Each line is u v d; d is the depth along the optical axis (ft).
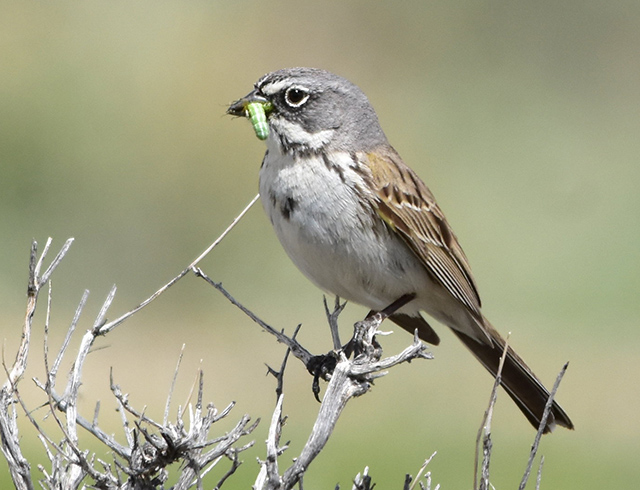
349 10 83.76
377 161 24.13
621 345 52.39
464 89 83.35
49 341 47.75
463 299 25.27
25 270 55.57
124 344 50.03
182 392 43.96
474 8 89.51
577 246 65.98
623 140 81.00
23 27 64.64
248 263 60.34
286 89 23.65
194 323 54.70
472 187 72.69
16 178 58.95
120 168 60.70
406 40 85.05
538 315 57.36
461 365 48.73
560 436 41.70
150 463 16.52
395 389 45.78
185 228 60.44
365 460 37.04
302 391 44.42
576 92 86.79
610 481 37.27
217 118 63.36
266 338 52.13
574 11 89.86
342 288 24.79
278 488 16.08
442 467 37.06
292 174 23.58
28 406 36.78
